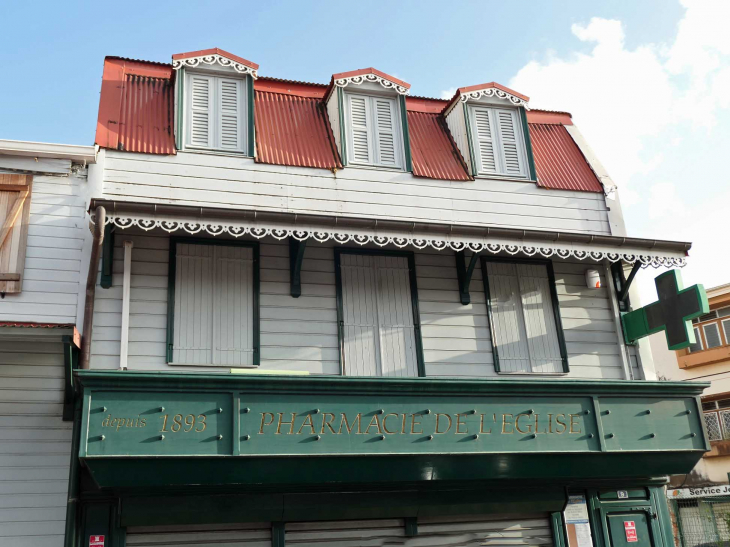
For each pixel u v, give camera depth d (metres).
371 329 11.12
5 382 9.62
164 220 9.49
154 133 11.14
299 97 12.54
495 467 10.03
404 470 9.63
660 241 11.42
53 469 9.46
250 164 11.27
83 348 9.53
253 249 10.97
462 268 11.79
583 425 10.26
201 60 11.52
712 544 22.44
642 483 11.54
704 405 26.81
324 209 11.35
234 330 10.50
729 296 26.39
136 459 8.45
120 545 9.16
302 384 9.16
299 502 9.76
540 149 13.34
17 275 9.65
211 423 8.79
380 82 12.34
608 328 12.33
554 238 10.98
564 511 11.17
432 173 12.13
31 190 10.14
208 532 9.61
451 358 11.33
